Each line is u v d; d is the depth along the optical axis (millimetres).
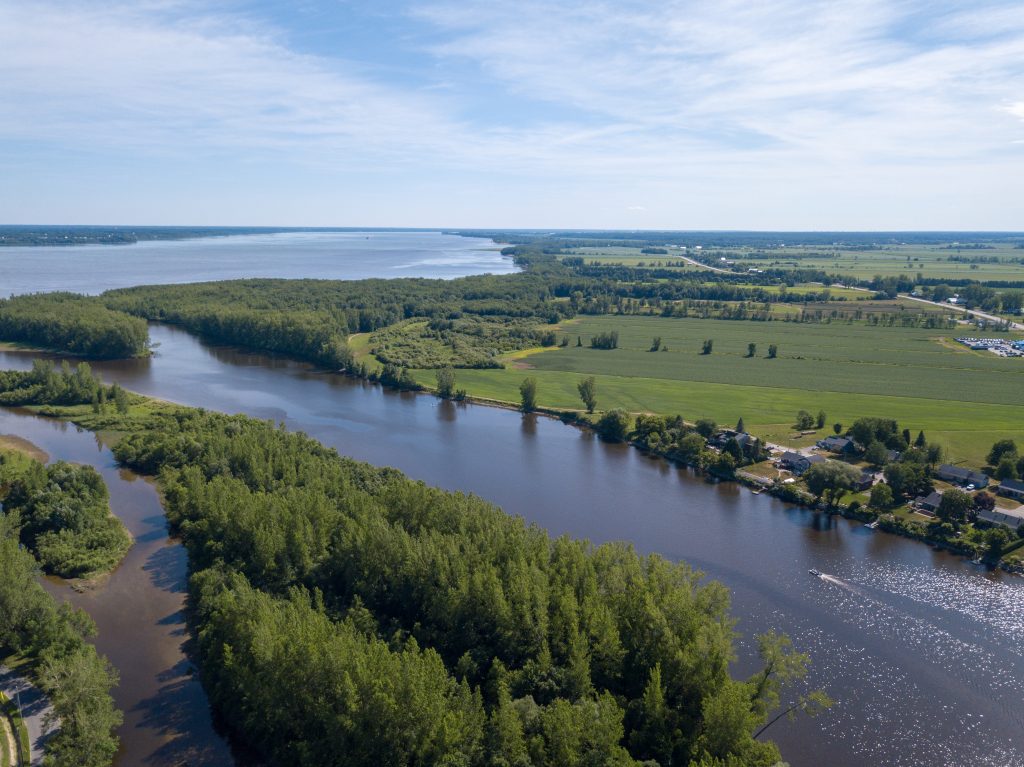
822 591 114500
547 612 89062
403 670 74375
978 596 113125
